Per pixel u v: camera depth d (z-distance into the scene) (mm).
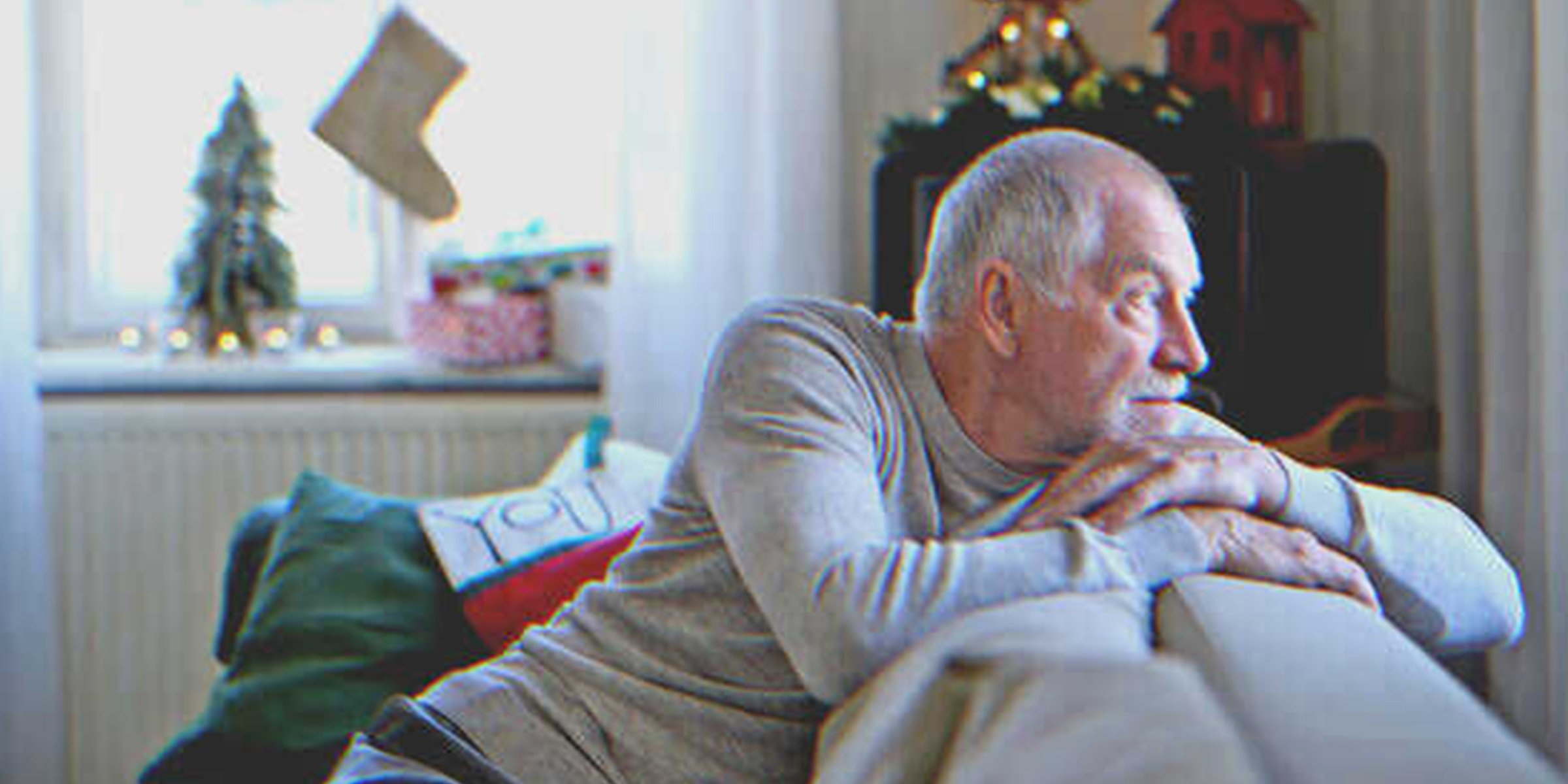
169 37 3018
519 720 1175
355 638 1716
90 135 3006
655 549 1212
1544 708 1902
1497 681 1997
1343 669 772
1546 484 1824
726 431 1121
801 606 987
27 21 2561
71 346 3020
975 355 1184
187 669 2795
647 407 2676
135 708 2793
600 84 2998
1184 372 1185
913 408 1205
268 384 2760
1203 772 603
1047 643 803
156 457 2758
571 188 3018
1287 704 709
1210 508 1086
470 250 3066
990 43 2361
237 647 1762
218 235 2830
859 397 1155
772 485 1052
